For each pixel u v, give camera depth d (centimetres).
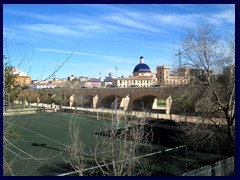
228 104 2117
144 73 14875
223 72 2405
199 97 2422
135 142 1350
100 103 7644
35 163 2606
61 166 2527
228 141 2300
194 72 2439
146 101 6756
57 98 7069
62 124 5762
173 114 4784
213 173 1362
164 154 2855
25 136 3825
